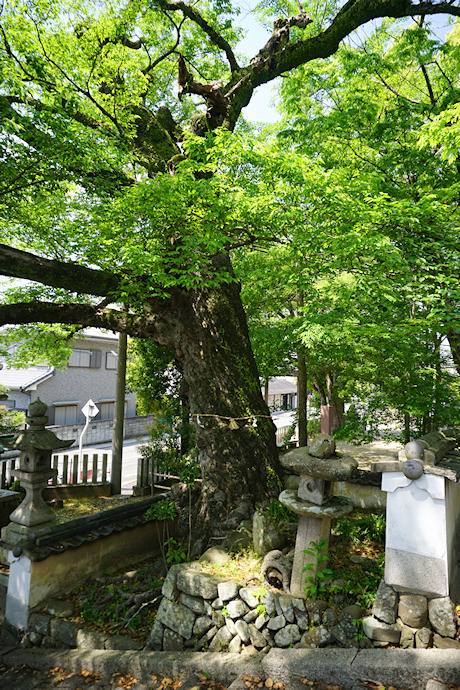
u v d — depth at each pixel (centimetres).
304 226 607
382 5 766
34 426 619
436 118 538
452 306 583
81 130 637
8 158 545
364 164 793
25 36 644
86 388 2397
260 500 643
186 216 584
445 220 597
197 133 830
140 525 678
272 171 599
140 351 1143
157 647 460
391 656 351
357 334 677
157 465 1008
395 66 802
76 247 746
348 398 991
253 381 732
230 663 393
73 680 430
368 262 643
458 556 459
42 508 611
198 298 726
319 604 405
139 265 553
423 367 825
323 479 421
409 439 834
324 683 354
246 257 927
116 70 779
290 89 895
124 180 729
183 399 981
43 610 533
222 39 911
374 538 533
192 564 499
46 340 980
